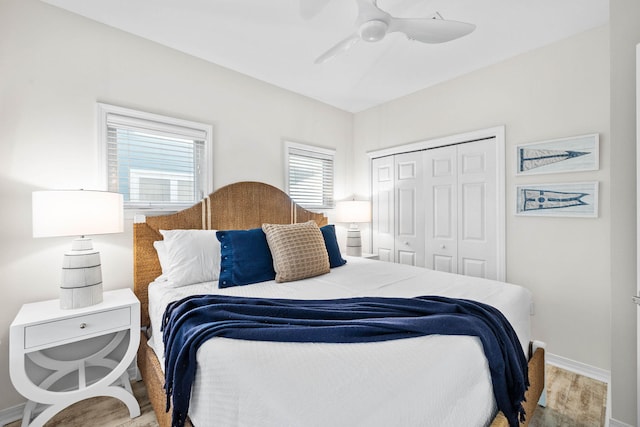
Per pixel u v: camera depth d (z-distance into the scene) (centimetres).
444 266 299
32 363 176
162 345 153
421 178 319
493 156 262
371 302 142
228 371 90
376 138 362
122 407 180
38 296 178
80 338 154
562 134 223
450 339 104
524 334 154
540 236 234
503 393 111
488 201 266
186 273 190
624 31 151
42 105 181
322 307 138
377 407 72
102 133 201
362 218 348
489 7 188
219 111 260
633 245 149
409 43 228
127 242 212
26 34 176
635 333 149
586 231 213
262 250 207
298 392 75
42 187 180
